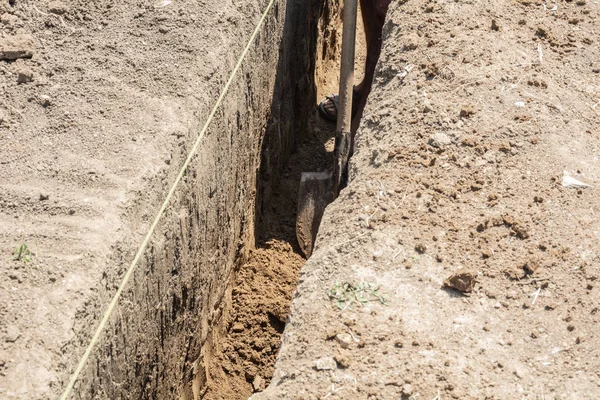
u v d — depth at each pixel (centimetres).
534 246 505
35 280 450
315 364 427
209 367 681
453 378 420
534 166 565
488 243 505
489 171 559
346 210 537
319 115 1005
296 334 452
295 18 888
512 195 541
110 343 471
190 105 600
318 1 953
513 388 420
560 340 449
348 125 788
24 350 414
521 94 627
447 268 488
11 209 499
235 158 705
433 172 559
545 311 465
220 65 646
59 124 568
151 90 606
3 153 540
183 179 575
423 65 655
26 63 616
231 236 717
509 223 517
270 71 804
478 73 645
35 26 652
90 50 638
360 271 484
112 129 566
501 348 443
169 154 555
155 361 552
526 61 667
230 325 727
